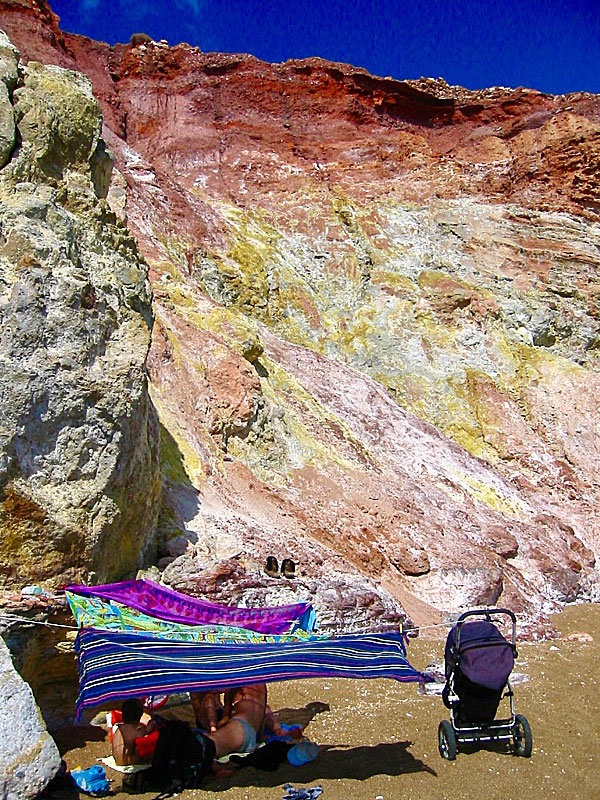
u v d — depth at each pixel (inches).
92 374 298.7
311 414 629.0
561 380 849.5
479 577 500.4
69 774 231.3
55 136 340.5
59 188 333.7
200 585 351.3
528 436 783.7
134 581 290.8
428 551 512.4
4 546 265.1
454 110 1211.2
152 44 1188.5
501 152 1146.0
